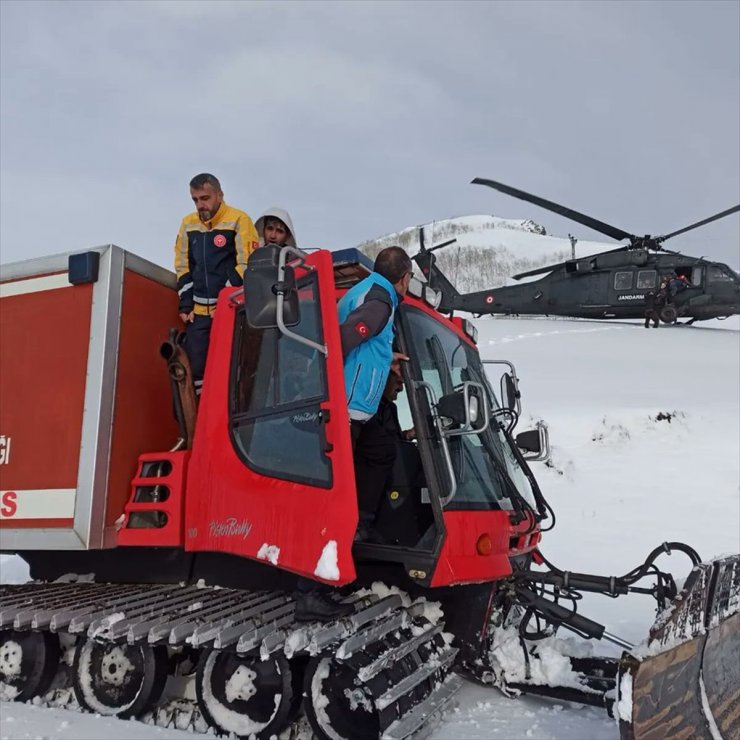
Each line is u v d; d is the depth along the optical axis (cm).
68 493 397
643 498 920
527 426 1161
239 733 334
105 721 361
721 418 1158
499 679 380
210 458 371
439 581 327
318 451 331
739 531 793
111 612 373
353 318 342
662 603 367
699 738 283
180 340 444
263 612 359
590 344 1962
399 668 317
